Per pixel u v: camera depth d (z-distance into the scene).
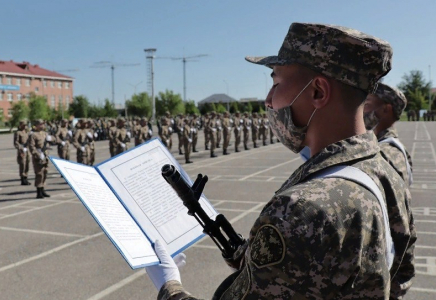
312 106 1.23
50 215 8.22
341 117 1.21
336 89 1.19
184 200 1.50
